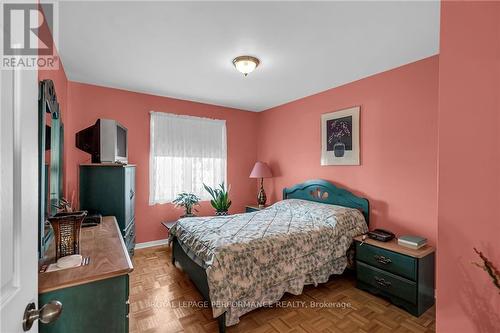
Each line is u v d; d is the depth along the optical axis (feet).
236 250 6.39
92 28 6.43
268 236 7.20
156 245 12.52
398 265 7.25
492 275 2.65
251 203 15.70
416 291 6.84
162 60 8.39
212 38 6.94
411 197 8.42
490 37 2.95
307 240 7.61
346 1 5.37
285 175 13.83
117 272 3.87
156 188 12.53
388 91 9.10
